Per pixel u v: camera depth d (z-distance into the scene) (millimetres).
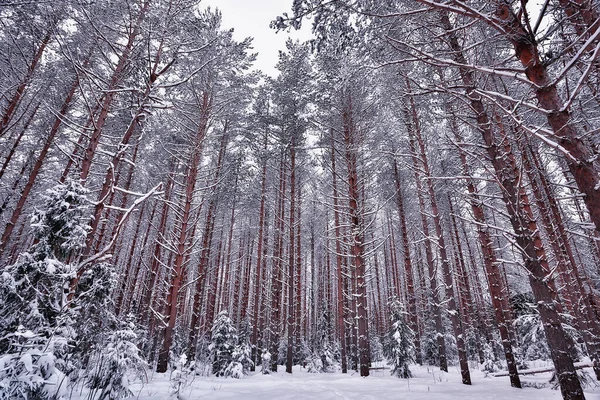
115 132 10766
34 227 4645
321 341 19266
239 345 14414
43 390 3699
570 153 3170
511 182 5117
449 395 7105
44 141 11398
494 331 21203
